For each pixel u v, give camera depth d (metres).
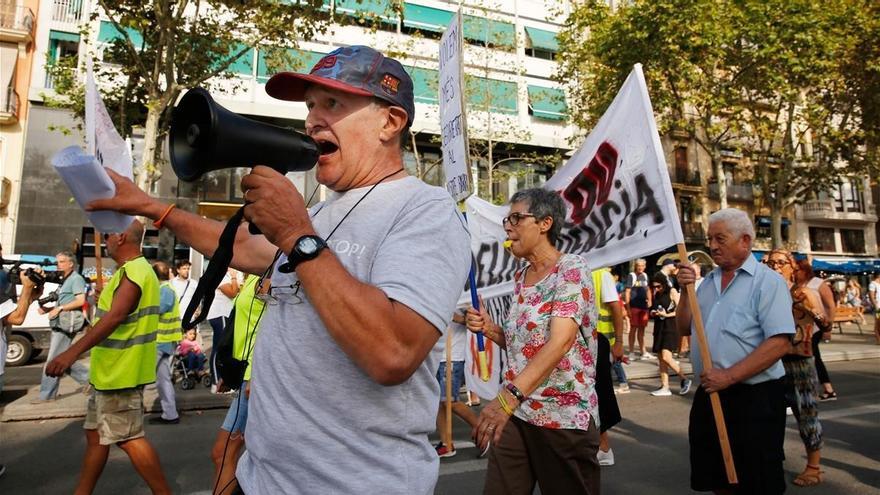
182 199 19.22
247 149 1.07
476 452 4.83
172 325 6.05
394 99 1.35
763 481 2.53
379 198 1.29
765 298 2.65
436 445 4.95
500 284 4.47
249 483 1.25
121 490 3.89
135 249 3.24
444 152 4.06
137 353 3.07
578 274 2.43
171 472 4.30
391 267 1.11
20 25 18.28
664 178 3.06
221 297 6.93
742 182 29.88
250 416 1.26
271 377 1.20
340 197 1.38
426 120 20.41
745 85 17.77
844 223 32.47
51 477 4.14
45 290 10.20
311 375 1.14
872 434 5.46
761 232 30.19
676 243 2.94
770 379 2.62
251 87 18.73
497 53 20.67
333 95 1.35
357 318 0.99
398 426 1.17
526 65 22.62
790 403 4.29
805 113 19.02
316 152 1.19
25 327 10.15
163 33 9.61
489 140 18.41
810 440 4.11
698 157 28.81
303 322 1.18
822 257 31.53
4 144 18.12
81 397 6.69
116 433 3.00
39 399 6.50
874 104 18.80
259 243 1.66
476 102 18.83
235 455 3.40
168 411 5.96
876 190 34.00
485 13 18.92
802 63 16.30
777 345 2.54
